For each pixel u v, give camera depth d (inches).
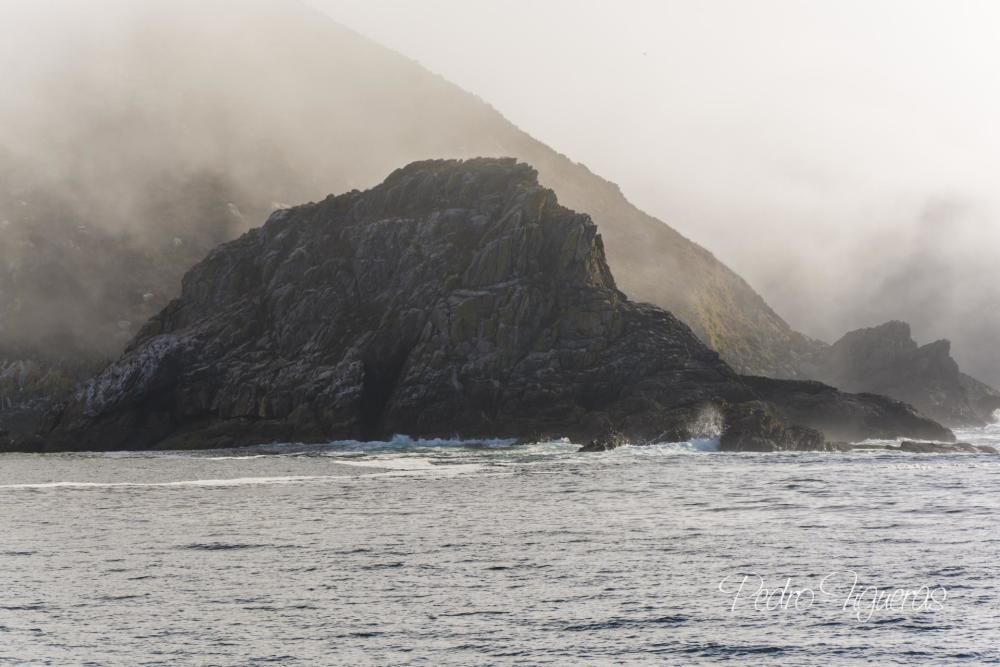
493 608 2474.2
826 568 2881.4
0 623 2400.3
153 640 2246.6
